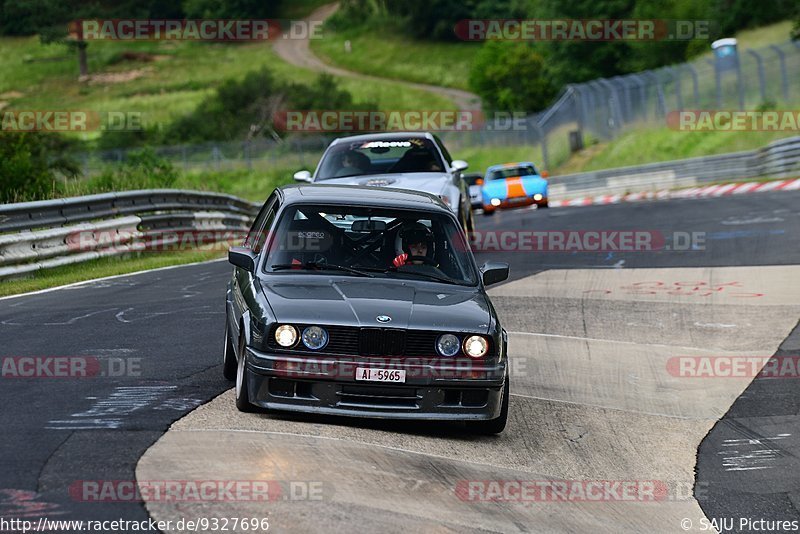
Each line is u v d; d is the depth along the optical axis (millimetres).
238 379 25141
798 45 158125
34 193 76750
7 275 52750
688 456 26234
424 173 51719
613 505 22062
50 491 18234
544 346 37906
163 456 20594
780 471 25141
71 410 24328
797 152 130500
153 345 33750
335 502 18953
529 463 24297
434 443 24344
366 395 23750
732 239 69062
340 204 27984
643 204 104312
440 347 23984
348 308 24281
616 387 32594
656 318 43562
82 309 41500
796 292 48625
